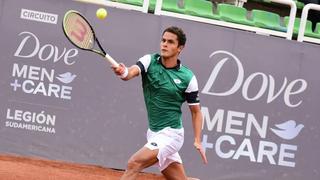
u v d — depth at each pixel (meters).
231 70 20.30
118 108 19.75
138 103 19.84
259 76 20.47
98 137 19.67
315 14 26.73
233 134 20.34
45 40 19.41
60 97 19.50
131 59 19.69
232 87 20.31
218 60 20.19
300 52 20.72
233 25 22.08
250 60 20.42
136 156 12.13
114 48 19.64
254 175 20.48
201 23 20.03
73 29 11.73
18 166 18.28
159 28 19.84
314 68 20.83
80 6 19.48
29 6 19.33
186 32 19.95
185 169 20.03
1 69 19.20
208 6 23.50
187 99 12.63
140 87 19.84
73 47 19.52
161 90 12.34
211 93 20.16
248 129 20.44
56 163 19.38
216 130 20.22
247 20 23.72
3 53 19.22
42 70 19.41
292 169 20.77
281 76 20.64
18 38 19.28
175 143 12.45
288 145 20.72
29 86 19.38
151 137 12.56
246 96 20.42
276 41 20.58
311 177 20.88
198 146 12.68
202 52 20.06
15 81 19.30
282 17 26.83
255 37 20.42
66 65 19.52
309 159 20.88
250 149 20.45
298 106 20.78
